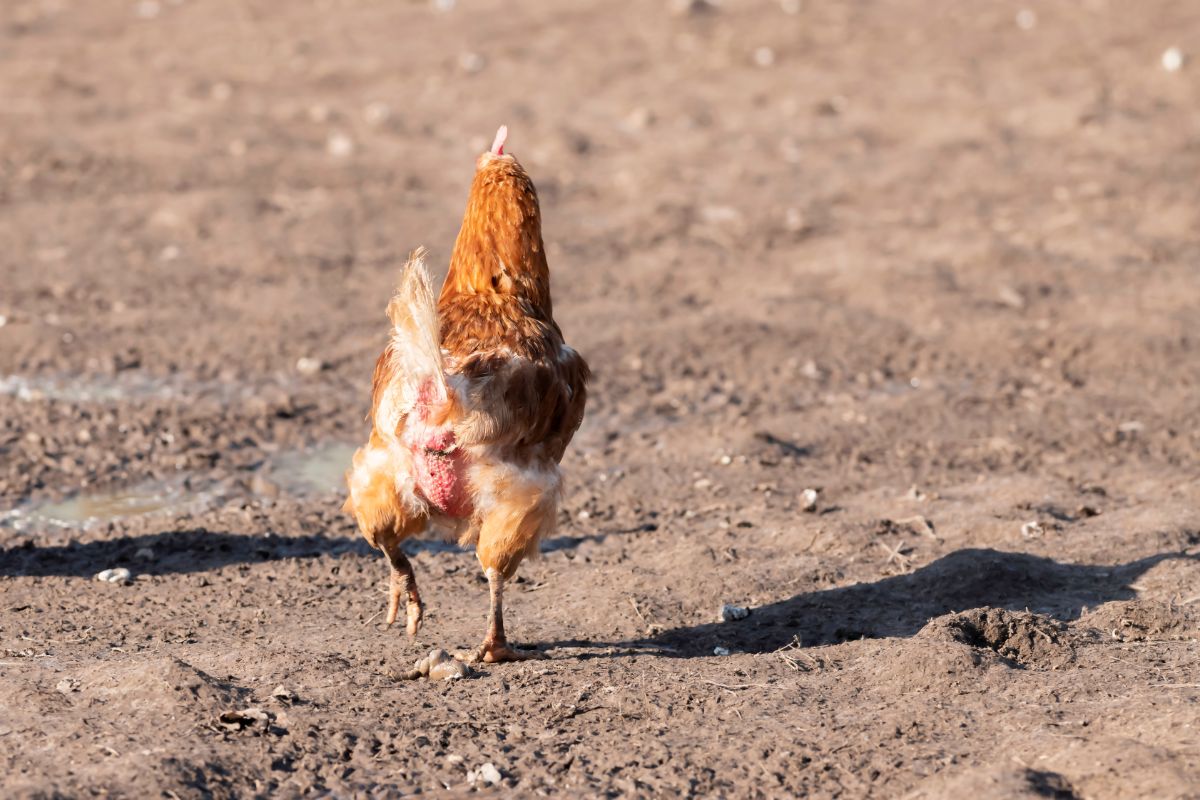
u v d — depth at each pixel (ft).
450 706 26.55
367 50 120.16
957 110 96.63
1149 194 76.84
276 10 140.46
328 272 65.51
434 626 31.58
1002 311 60.49
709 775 23.80
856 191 80.64
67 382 51.01
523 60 114.83
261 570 35.55
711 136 92.38
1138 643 29.68
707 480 43.16
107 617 32.14
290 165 84.84
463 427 25.90
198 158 85.20
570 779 23.77
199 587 34.30
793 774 23.73
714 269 67.67
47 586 34.04
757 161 87.04
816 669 28.58
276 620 32.14
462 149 90.33
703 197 79.51
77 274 63.93
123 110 97.91
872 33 122.31
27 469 42.75
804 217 75.46
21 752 23.97
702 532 38.47
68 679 27.37
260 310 59.72
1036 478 42.14
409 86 107.34
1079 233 70.90
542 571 35.83
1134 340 56.08
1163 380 52.42
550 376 27.48
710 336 57.72
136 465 43.60
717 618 32.35
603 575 34.65
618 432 47.93
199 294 62.08
